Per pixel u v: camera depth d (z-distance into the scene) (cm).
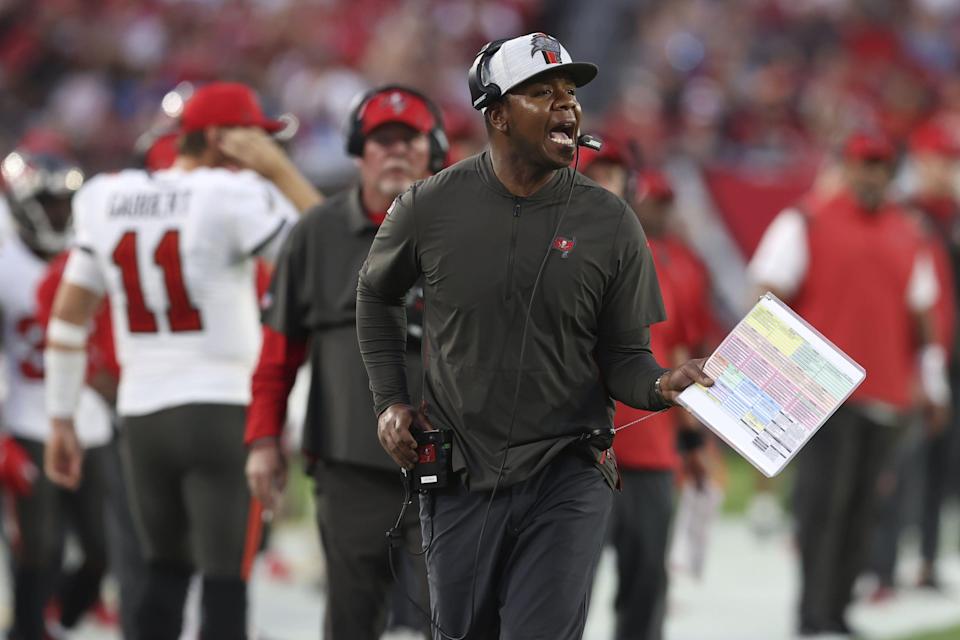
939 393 2988
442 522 1500
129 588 2244
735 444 1382
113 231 1997
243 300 1998
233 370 1978
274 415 1878
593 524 1471
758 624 2850
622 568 2191
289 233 1888
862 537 2755
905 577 3356
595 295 1461
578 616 1462
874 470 2761
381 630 1873
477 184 1470
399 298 1540
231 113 2041
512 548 1484
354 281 1830
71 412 2095
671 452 2209
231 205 1966
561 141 1424
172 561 2017
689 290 2483
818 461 2752
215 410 1952
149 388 1972
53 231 2453
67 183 2452
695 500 2392
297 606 2986
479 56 1459
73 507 2500
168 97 2342
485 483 1470
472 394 1465
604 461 1507
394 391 1527
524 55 1419
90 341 2364
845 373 1385
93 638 2731
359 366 1816
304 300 1859
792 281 2798
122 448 2027
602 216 1462
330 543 1834
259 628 2758
